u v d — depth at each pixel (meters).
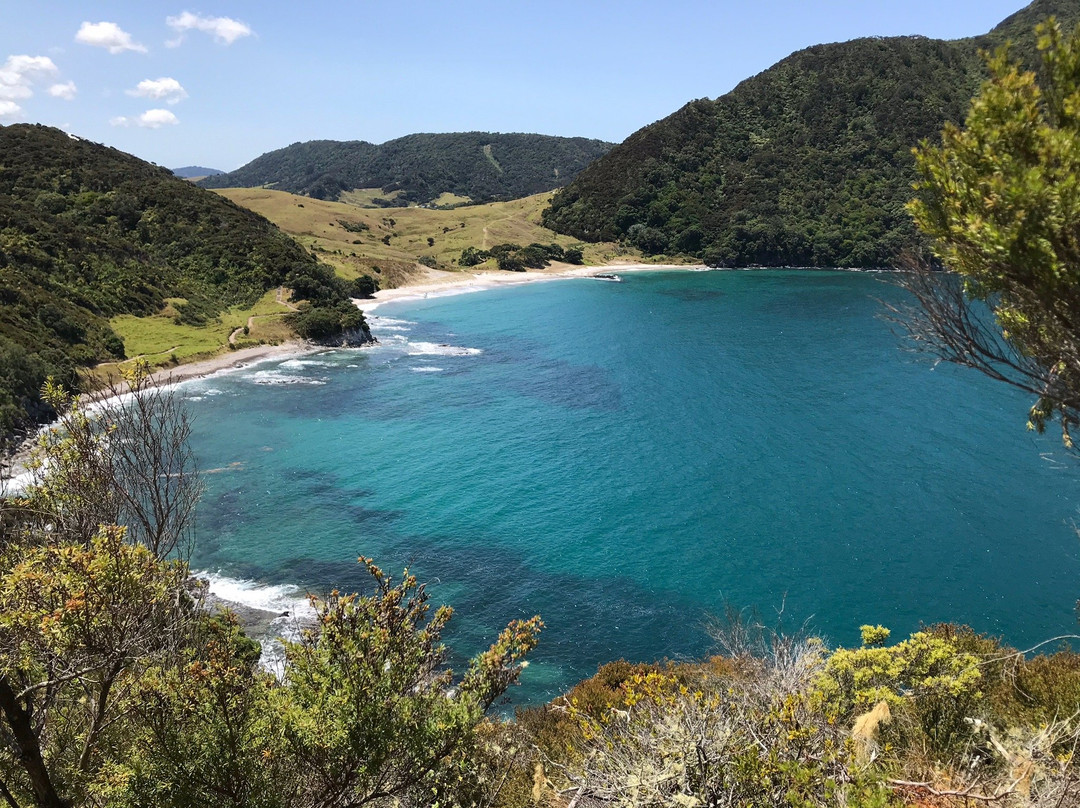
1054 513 34.34
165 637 7.89
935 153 6.05
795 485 39.31
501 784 8.88
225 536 34.16
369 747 7.28
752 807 5.55
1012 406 51.94
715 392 59.22
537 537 34.44
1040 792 5.69
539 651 25.69
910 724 8.40
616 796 6.24
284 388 62.69
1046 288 5.41
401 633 7.96
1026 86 5.46
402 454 46.25
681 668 14.75
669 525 35.25
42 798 6.84
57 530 8.60
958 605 27.45
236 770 7.12
